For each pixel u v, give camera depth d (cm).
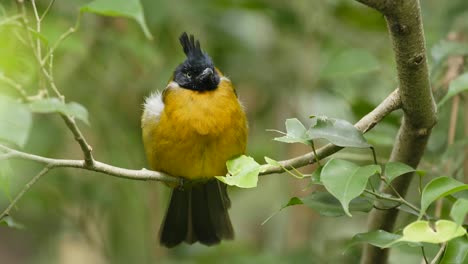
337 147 707
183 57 1200
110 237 1270
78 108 628
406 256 1073
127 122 1266
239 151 924
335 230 1310
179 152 906
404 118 719
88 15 1195
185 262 1188
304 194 1303
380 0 610
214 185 1002
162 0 1140
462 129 1012
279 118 1348
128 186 1253
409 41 637
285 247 1313
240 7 1216
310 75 1296
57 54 1097
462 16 1096
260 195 1459
